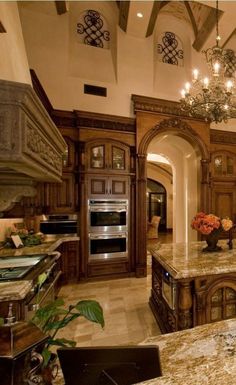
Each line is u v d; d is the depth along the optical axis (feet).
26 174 6.47
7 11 6.36
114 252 14.76
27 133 4.46
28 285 5.64
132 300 11.58
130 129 15.26
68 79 14.53
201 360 2.78
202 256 8.63
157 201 40.63
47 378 2.45
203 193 16.76
